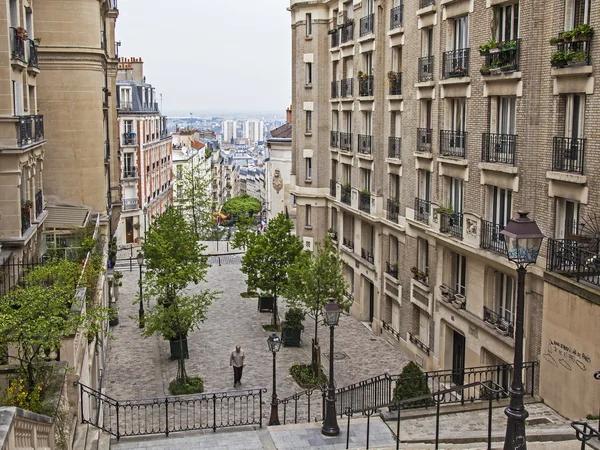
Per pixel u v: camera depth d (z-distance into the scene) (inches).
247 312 1379.2
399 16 1092.5
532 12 704.4
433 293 984.9
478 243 822.5
